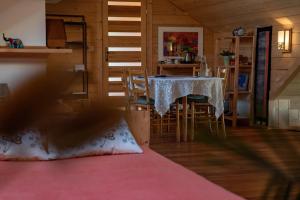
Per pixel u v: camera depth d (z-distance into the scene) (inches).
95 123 26.0
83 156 92.7
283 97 252.7
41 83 21.7
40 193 68.4
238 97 284.8
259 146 34.4
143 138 113.8
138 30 307.0
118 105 25.9
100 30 299.7
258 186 132.9
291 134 35.9
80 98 25.2
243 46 288.7
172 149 194.5
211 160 30.9
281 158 30.9
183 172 84.6
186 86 208.8
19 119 23.0
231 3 258.5
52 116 24.0
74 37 293.0
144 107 221.9
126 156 98.3
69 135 26.4
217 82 215.5
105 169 84.8
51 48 199.3
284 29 236.4
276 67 248.5
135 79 223.1
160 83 207.6
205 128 34.0
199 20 314.8
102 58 301.3
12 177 77.0
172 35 312.5
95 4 297.7
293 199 29.2
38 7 200.5
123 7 303.0
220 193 70.1
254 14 256.2
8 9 196.7
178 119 215.5
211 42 317.1
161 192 69.6
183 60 304.5
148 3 307.3
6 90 22.6
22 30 199.0
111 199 65.9
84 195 67.6
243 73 283.1
